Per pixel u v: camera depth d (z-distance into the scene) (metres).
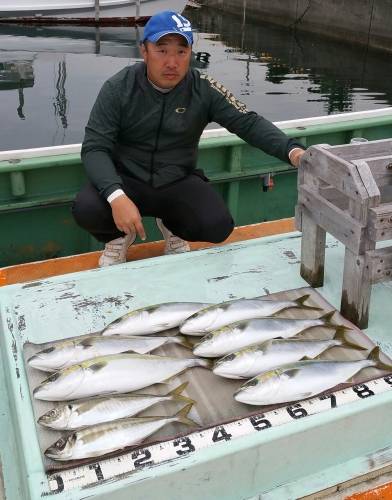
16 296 2.33
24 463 1.60
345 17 17.17
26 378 1.89
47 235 3.25
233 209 3.60
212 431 1.67
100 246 3.33
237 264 2.57
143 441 1.62
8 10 16.23
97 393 1.76
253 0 22.05
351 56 16.98
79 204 2.62
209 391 1.82
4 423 1.98
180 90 2.51
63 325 2.16
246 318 2.10
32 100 10.86
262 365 1.83
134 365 1.82
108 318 2.20
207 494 1.65
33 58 13.95
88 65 13.59
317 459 1.77
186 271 2.51
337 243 2.76
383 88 13.59
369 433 1.81
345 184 1.99
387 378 1.87
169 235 2.94
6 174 2.99
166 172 2.68
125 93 2.48
